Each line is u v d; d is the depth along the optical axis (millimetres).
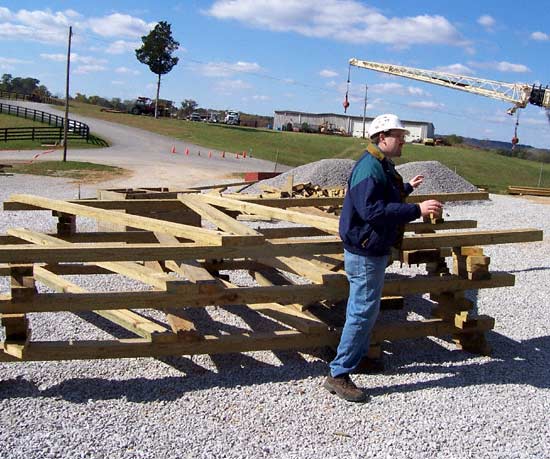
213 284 4781
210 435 4020
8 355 4598
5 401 4336
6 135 46031
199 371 5016
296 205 8164
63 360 4898
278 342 5098
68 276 7688
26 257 4398
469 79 43531
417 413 4484
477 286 5676
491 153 74625
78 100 114125
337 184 19172
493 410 4617
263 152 52562
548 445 4152
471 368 5430
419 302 7402
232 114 86562
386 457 3877
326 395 4688
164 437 3963
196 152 48344
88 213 5957
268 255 4840
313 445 3973
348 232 4434
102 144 48031
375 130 4398
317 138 69625
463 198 8547
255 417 4293
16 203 7066
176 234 5094
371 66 48250
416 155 57812
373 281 4484
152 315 6379
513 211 18766
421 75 45844
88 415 4195
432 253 5617
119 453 3750
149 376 4883
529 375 5363
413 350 5824
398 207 4242
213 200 6969
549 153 84688
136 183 26703
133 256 4512
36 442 3809
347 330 4578
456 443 4105
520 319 7117
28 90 130000
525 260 10953
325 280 5133
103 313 5402
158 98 85375
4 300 4445
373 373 5203
